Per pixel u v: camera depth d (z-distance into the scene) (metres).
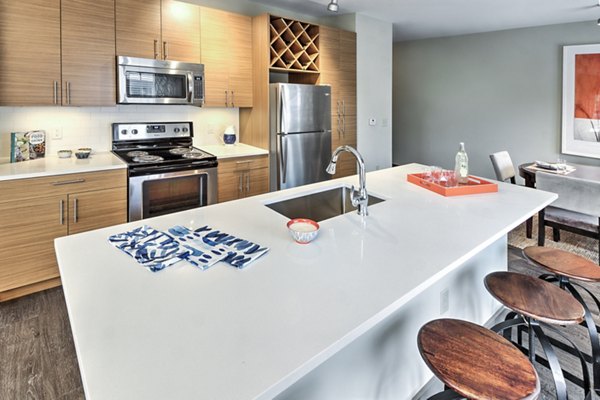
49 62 2.75
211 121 4.02
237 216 1.79
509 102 5.73
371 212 1.87
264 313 0.95
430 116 6.70
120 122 3.45
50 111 3.10
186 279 1.14
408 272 1.19
